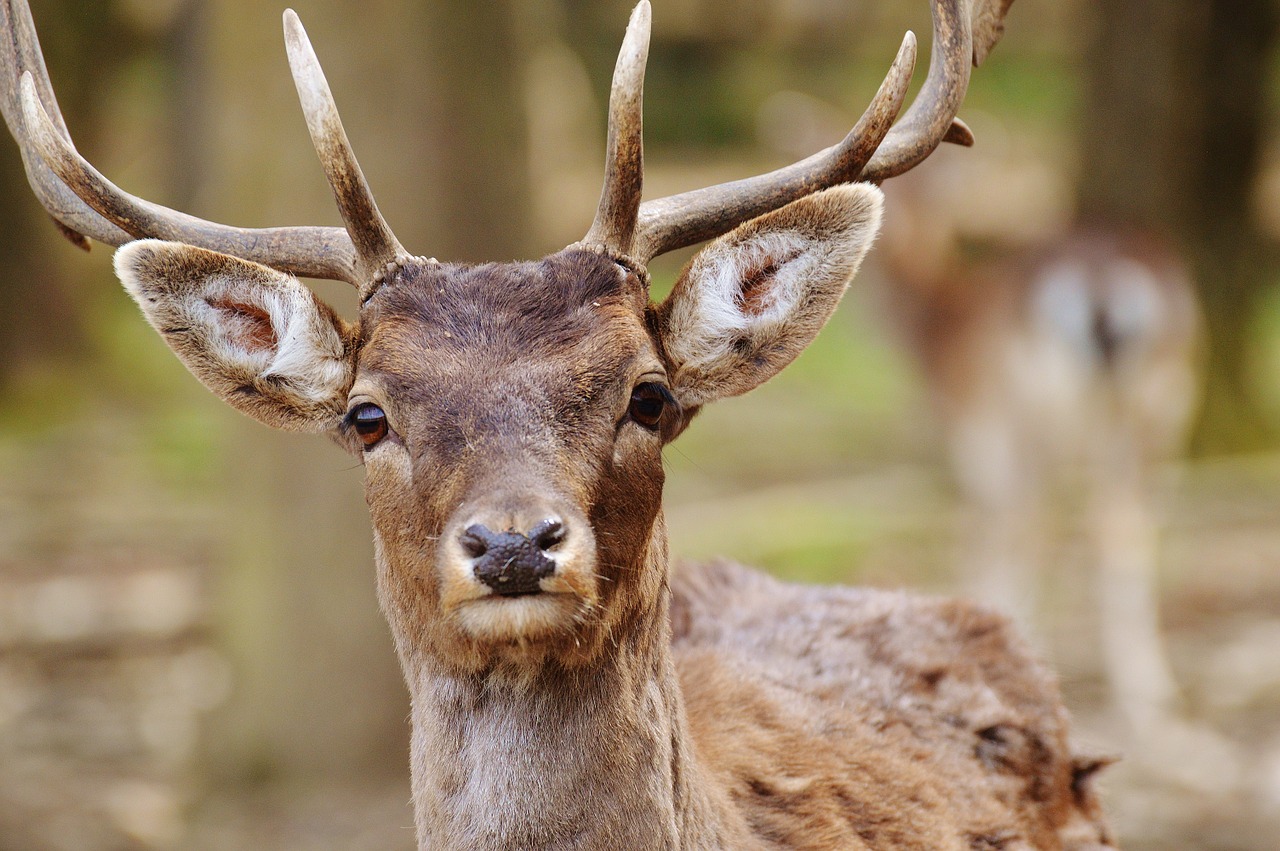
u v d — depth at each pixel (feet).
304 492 37.88
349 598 37.99
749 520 58.29
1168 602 52.85
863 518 58.59
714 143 124.06
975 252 89.56
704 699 20.68
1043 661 24.30
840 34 128.26
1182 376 50.93
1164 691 45.57
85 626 51.60
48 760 41.68
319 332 18.39
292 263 19.16
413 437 16.78
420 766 17.89
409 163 35.47
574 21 116.57
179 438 75.10
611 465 16.85
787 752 20.30
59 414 79.97
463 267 17.95
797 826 19.44
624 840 17.29
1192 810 38.24
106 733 43.57
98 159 92.38
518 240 37.22
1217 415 69.36
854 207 18.06
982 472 51.93
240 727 38.73
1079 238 51.47
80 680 47.42
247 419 38.42
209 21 37.91
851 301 93.35
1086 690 46.26
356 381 17.53
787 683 21.79
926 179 59.16
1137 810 38.22
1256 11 69.41
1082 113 69.46
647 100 125.18
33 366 82.38
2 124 81.05
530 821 17.21
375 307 17.90
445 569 15.65
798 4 127.44
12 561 57.98
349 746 38.27
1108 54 68.13
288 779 38.32
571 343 16.98
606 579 16.76
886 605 23.89
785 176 19.30
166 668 48.08
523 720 17.21
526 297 17.28
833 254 18.37
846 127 79.51
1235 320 69.67
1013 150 118.73
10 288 82.17
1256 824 37.37
